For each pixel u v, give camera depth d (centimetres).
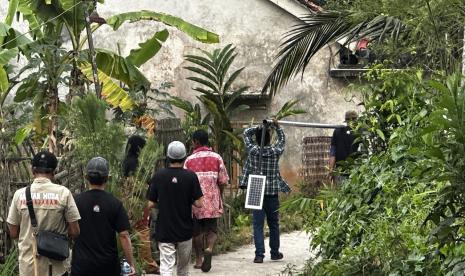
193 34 1476
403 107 844
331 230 858
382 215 790
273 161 1230
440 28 864
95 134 1012
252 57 1916
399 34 958
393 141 802
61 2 1297
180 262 1034
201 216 1172
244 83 1917
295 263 1230
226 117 1595
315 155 1920
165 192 1013
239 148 1596
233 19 1927
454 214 596
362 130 903
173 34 1936
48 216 789
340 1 1190
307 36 1207
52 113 1195
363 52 1820
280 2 1884
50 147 1114
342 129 1367
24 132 1062
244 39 1920
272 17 1908
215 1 1930
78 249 822
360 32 1095
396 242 750
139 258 1089
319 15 1195
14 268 969
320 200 906
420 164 674
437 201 614
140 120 1382
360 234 827
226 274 1162
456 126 572
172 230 1012
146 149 1054
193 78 1659
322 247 877
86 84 1359
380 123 883
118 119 1393
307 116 1911
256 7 1914
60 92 1622
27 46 1327
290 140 1938
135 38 1928
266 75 1909
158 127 1327
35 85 1290
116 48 1925
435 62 903
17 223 801
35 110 1224
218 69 1661
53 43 1310
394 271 731
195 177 1023
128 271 846
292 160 1938
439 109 585
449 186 589
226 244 1351
